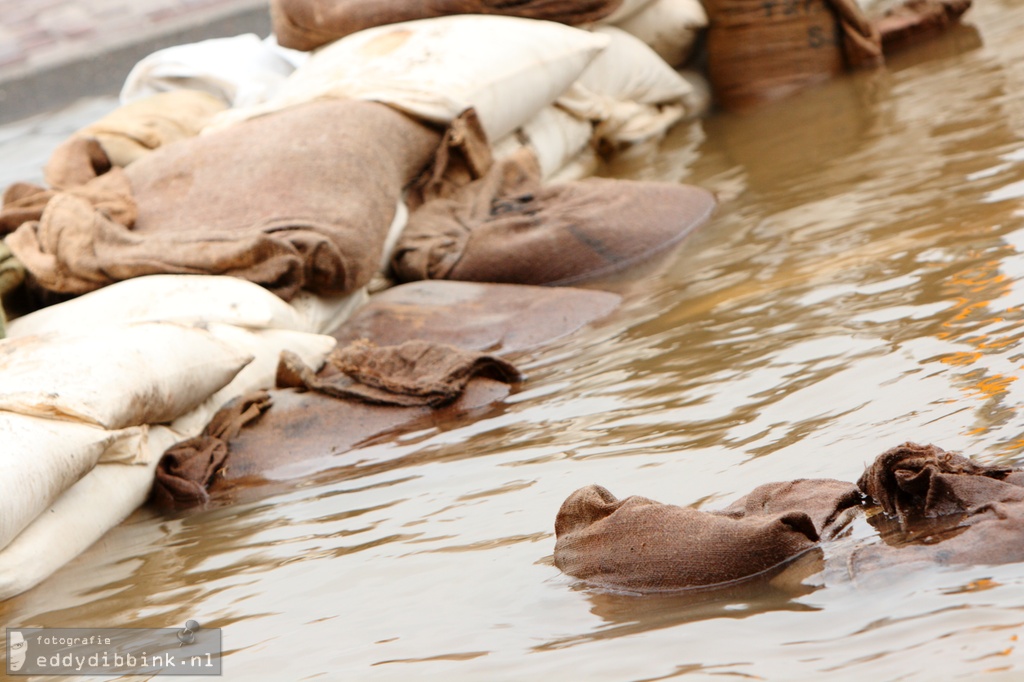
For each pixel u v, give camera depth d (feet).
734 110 69.31
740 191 51.62
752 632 17.74
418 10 58.18
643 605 19.56
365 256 42.93
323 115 48.08
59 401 29.40
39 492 27.63
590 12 62.03
